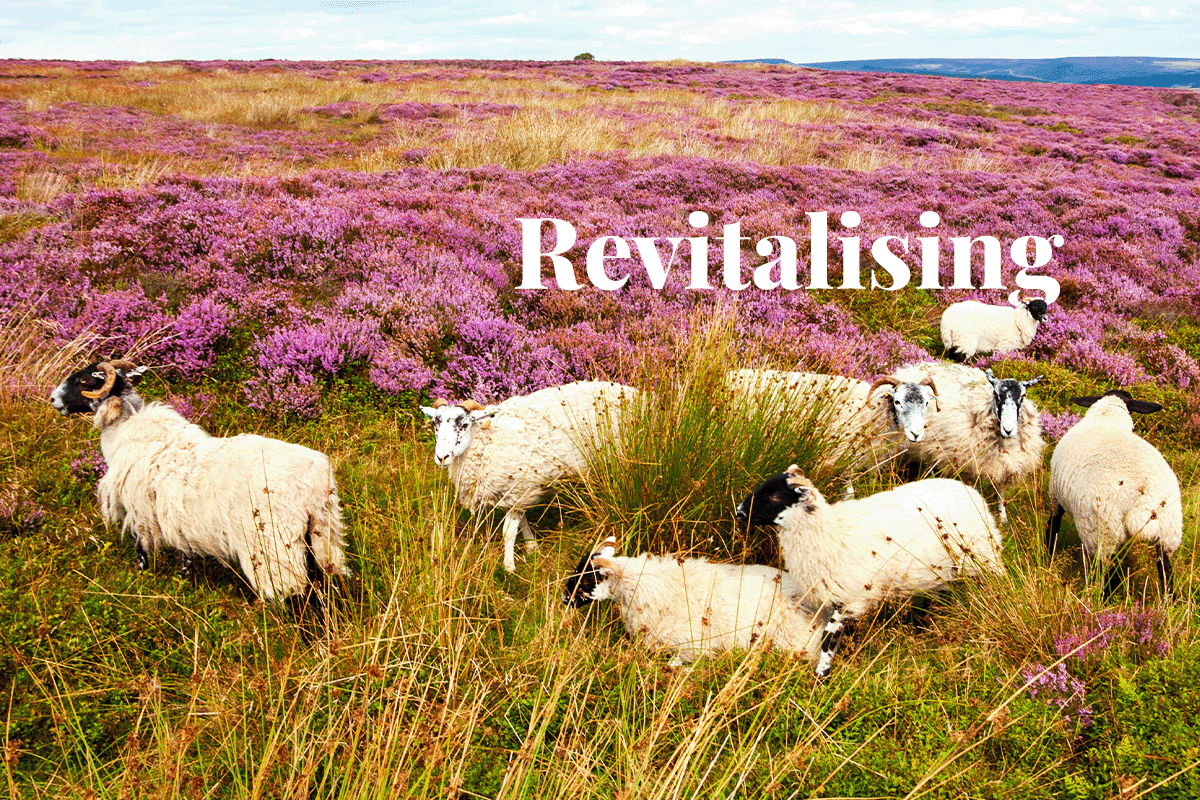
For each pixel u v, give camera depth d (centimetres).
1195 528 488
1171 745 289
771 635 385
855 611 404
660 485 466
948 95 3700
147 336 671
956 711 334
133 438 442
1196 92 4481
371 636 367
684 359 541
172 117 2169
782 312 851
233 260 816
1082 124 2939
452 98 2644
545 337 756
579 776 297
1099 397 523
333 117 2286
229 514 407
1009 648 373
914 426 523
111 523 477
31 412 578
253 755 315
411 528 458
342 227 906
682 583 411
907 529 412
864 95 3500
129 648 386
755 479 458
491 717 345
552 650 372
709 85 3588
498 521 537
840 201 1384
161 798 278
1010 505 559
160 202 963
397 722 306
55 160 1442
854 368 662
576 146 1644
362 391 675
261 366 668
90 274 771
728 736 310
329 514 430
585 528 514
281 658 383
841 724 334
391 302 767
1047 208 1393
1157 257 1177
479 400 651
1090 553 457
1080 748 312
